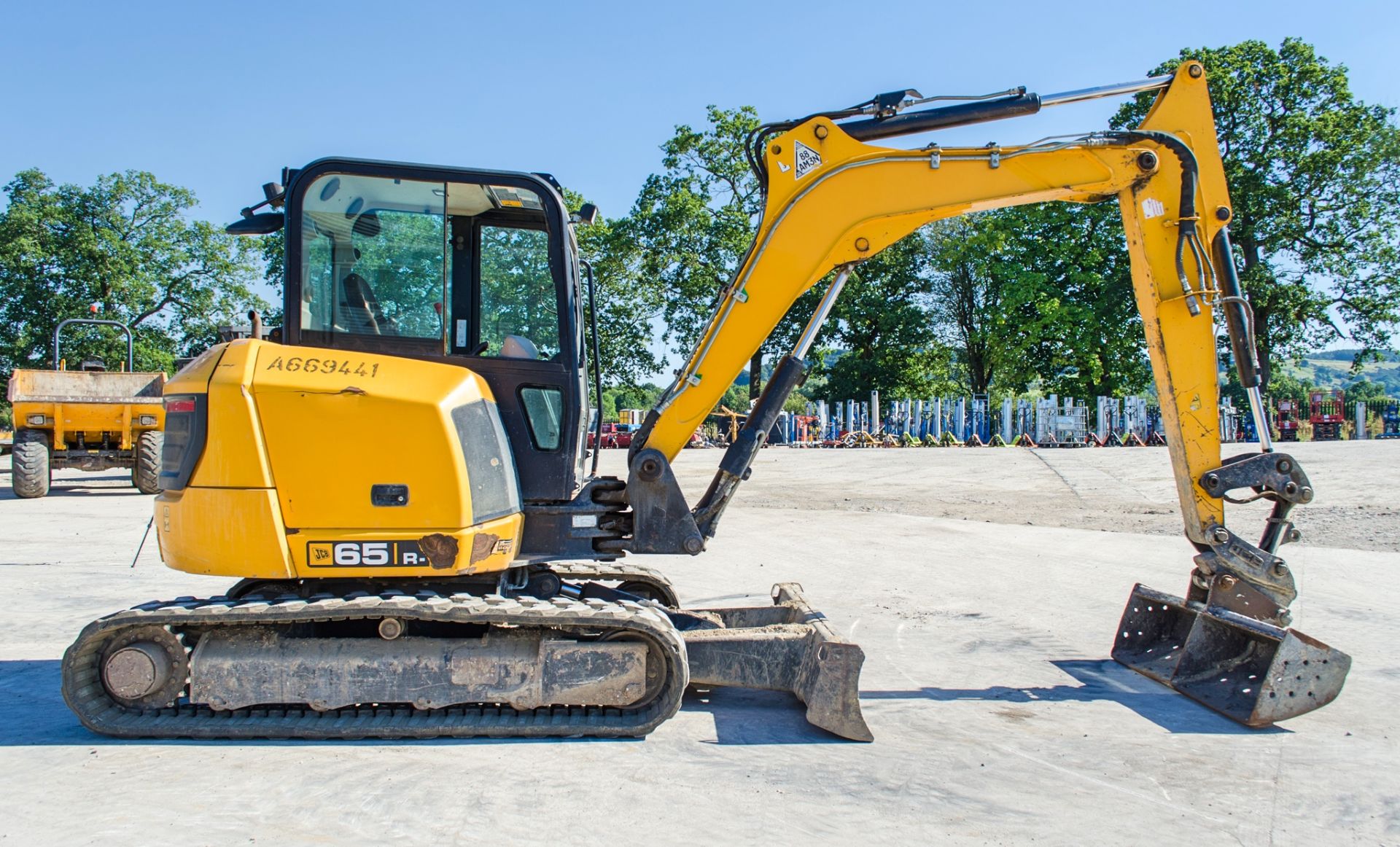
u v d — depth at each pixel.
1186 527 5.13
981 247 41.94
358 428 4.05
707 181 37.91
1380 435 34.34
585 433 5.18
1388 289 34.50
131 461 15.86
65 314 45.31
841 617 6.84
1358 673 5.37
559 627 4.25
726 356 4.87
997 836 3.21
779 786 3.62
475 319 4.63
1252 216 34.56
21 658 5.51
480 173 4.52
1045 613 6.98
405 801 3.40
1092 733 4.37
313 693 4.09
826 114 4.96
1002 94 5.00
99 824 3.19
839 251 4.94
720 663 4.48
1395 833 3.30
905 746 4.15
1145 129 5.12
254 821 3.22
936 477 18.25
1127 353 39.44
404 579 4.37
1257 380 5.04
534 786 3.57
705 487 16.89
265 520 4.00
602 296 36.81
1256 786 3.73
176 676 4.14
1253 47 35.03
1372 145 34.00
